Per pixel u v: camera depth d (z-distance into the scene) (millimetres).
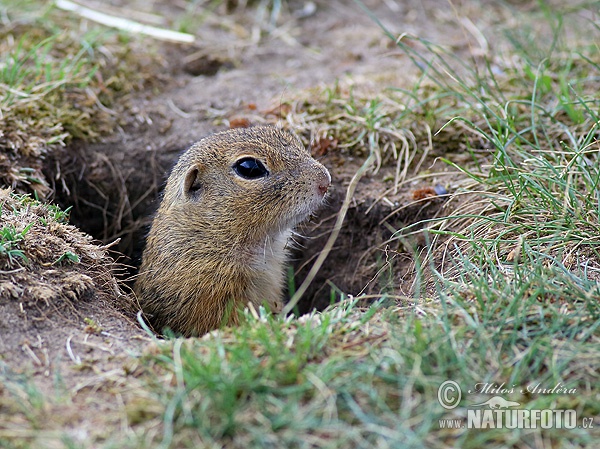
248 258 6797
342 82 9172
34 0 10203
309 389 4176
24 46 9133
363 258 7617
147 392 4293
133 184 8414
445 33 10570
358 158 8070
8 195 6422
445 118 8133
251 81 9484
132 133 8562
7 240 5625
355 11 11469
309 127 8305
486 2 11531
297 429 3945
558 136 7496
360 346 4625
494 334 4602
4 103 7945
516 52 9047
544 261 5652
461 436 3945
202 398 4094
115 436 3996
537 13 10727
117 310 5773
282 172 6543
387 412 4051
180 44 10047
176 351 4492
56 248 5828
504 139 7156
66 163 8125
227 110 8844
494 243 5879
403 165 7906
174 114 8852
